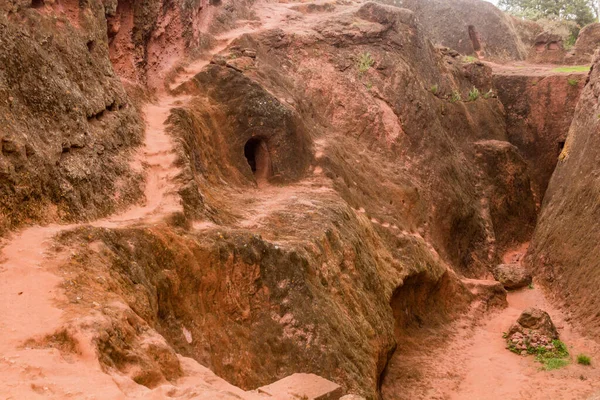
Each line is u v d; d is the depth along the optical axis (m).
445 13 33.25
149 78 14.97
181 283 8.81
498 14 33.94
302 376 7.04
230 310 9.45
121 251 7.98
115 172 10.12
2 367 4.95
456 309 17.84
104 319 5.89
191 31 16.88
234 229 10.41
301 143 16.22
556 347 15.09
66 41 10.42
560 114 25.69
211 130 14.55
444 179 20.62
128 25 14.26
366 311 12.45
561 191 20.27
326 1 26.89
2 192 7.30
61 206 8.34
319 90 19.89
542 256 19.78
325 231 12.48
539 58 32.09
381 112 20.33
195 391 5.24
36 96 8.84
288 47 20.28
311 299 10.52
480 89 26.03
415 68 22.27
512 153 23.89
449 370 14.48
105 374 5.16
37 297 6.17
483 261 21.23
